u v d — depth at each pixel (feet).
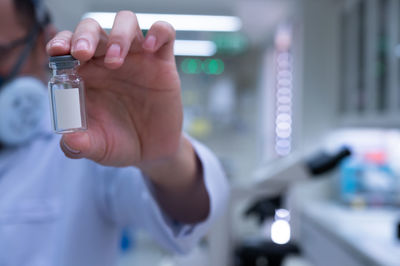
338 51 6.97
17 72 1.93
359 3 6.15
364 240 4.24
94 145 1.28
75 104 1.21
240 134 11.46
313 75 7.23
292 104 8.20
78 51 1.10
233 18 8.05
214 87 11.40
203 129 11.32
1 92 1.89
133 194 1.94
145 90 1.33
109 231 2.23
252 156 11.44
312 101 7.24
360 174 6.37
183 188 1.73
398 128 5.01
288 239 3.61
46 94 2.08
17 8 1.88
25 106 1.94
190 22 8.17
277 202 3.62
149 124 1.38
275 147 10.66
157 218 1.77
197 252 3.90
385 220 5.25
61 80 1.20
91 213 2.10
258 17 8.04
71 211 2.06
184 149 1.66
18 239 1.95
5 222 1.95
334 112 7.18
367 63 5.85
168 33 1.20
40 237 1.98
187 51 10.85
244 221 4.89
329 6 7.14
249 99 11.42
